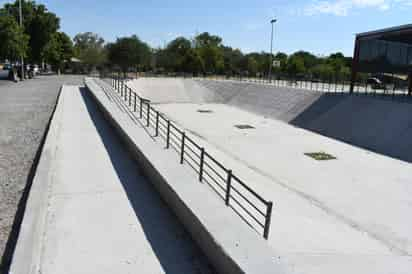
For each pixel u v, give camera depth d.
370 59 25.38
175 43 78.12
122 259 5.00
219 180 10.24
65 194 7.25
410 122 17.77
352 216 8.55
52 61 64.50
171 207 6.76
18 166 9.58
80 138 12.45
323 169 13.22
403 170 13.54
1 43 38.72
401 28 21.38
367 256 6.14
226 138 18.94
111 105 17.77
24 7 48.50
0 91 29.81
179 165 8.17
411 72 25.58
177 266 4.91
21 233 5.27
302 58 72.94
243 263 4.17
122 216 6.41
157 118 11.73
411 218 8.60
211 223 5.22
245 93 38.34
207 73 65.25
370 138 18.88
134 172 9.03
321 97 27.08
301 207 8.88
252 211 8.09
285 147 17.25
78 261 4.86
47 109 20.75
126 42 53.06
